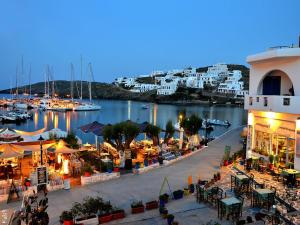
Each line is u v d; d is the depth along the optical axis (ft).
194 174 82.74
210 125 263.29
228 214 52.47
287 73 82.23
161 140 133.39
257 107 90.33
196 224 51.49
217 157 102.94
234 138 142.31
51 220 54.54
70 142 101.09
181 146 121.80
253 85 96.17
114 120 331.57
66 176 80.94
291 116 79.41
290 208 56.90
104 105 576.20
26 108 428.15
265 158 88.07
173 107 538.88
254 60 92.07
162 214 55.77
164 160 95.61
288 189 67.15
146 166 89.20
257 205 57.41
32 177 72.95
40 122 309.83
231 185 68.54
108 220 54.24
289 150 80.23
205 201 61.31
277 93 90.63
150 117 369.71
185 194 66.59
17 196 65.62
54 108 419.54
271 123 86.58
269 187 68.69
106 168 86.38
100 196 66.74
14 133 107.86
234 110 493.77
